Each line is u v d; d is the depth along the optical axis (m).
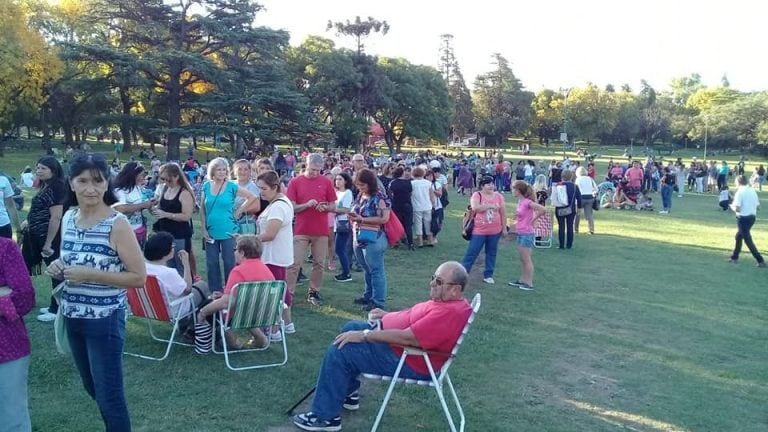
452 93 107.12
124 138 55.97
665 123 119.00
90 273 3.64
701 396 5.93
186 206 7.86
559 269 12.05
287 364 6.32
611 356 7.00
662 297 9.93
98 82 44.12
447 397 5.68
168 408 5.20
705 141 99.62
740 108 99.00
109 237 3.69
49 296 8.42
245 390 5.64
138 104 57.78
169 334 7.11
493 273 11.45
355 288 9.80
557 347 7.26
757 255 12.98
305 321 7.90
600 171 51.81
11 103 47.84
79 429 4.72
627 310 9.05
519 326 8.07
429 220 13.93
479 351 6.98
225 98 42.84
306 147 47.28
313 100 60.16
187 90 46.66
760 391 6.11
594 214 22.62
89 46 40.16
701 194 34.19
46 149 51.94
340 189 10.22
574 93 118.19
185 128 43.00
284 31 45.62
